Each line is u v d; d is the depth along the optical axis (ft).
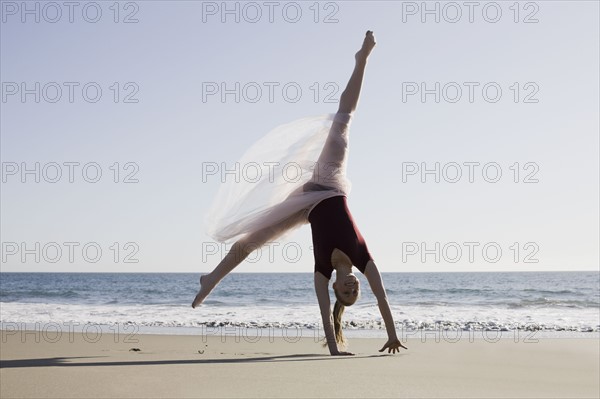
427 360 19.85
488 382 15.14
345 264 21.08
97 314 51.03
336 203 21.90
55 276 238.48
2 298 91.04
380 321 42.32
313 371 16.10
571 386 14.75
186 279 187.11
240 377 14.70
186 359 18.86
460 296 92.48
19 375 14.26
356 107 23.91
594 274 240.73
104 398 11.71
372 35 23.93
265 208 23.13
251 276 188.75
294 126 23.88
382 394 12.98
